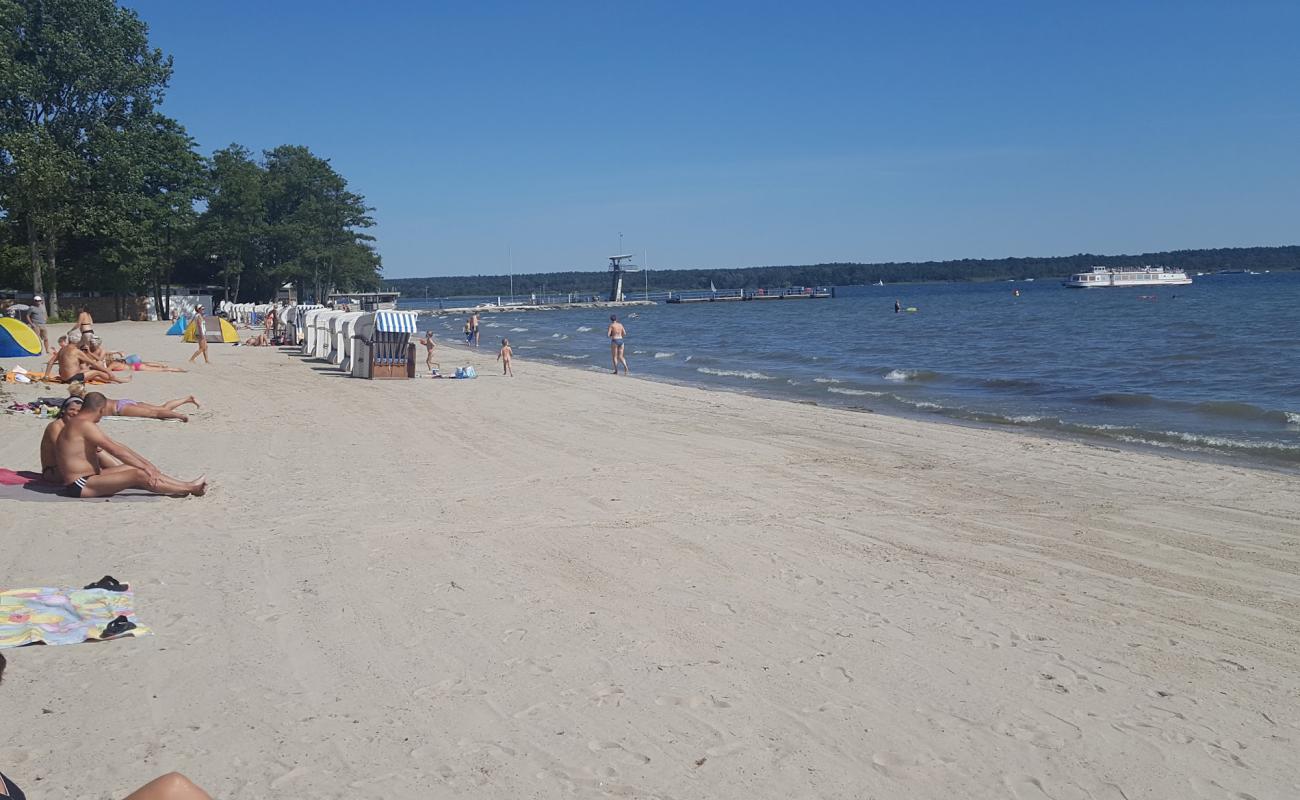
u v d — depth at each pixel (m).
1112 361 29.28
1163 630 6.34
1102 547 8.45
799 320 75.81
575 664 5.67
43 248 50.88
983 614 6.65
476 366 32.34
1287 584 7.34
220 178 81.25
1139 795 4.27
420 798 4.16
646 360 36.19
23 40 50.28
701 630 6.28
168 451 12.98
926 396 22.09
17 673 5.39
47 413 15.33
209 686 5.29
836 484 11.28
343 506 9.82
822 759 4.55
